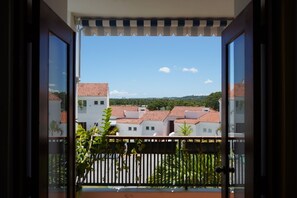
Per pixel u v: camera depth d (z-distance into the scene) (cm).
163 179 432
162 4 396
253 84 189
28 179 186
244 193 215
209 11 422
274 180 186
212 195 423
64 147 269
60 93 260
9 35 173
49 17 206
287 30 182
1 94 171
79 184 411
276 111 186
